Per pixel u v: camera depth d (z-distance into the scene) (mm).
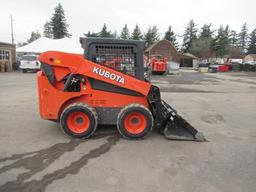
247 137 6273
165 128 6004
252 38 97000
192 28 84938
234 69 46750
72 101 5969
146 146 5422
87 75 5801
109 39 6031
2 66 28281
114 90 5961
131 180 3982
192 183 3938
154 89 6008
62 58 5730
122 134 5770
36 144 5402
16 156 4773
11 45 30453
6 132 6180
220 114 8789
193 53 76875
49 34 74188
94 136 5945
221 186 3869
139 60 6145
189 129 5926
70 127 5730
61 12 69125
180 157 4902
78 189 3688
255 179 4102
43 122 7051
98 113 6008
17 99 10523
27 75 23234
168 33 85188
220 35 79250
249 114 8859
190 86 18000
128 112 5707
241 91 15555
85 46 6004
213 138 6121
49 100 5840
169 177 4109
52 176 4039
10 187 3697
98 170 4277
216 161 4762
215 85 19250
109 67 5965
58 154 4895
